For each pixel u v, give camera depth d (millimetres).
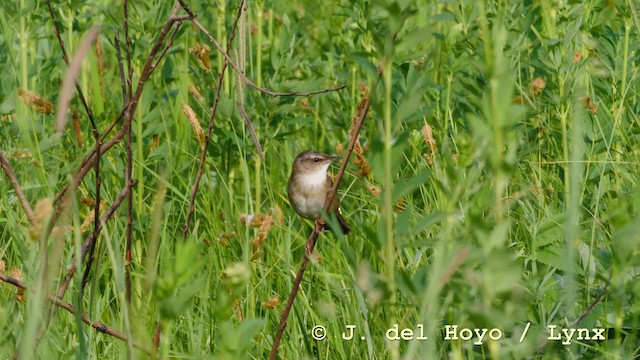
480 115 11656
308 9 17297
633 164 11445
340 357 9195
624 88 12508
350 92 14391
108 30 12953
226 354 5426
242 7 9266
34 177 11758
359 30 13461
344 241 5922
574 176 6477
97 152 8469
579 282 8633
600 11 12883
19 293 7934
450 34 13484
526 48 13664
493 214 9219
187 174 12930
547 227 8609
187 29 14164
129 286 8797
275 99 12867
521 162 11734
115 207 8531
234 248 11391
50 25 14844
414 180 5594
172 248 11406
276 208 11469
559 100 11820
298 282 8242
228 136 12641
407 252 10266
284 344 9430
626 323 8547
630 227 6098
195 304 10055
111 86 15367
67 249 9883
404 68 12547
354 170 12891
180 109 13359
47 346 7488
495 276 5227
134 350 6754
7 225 10680
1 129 12234
